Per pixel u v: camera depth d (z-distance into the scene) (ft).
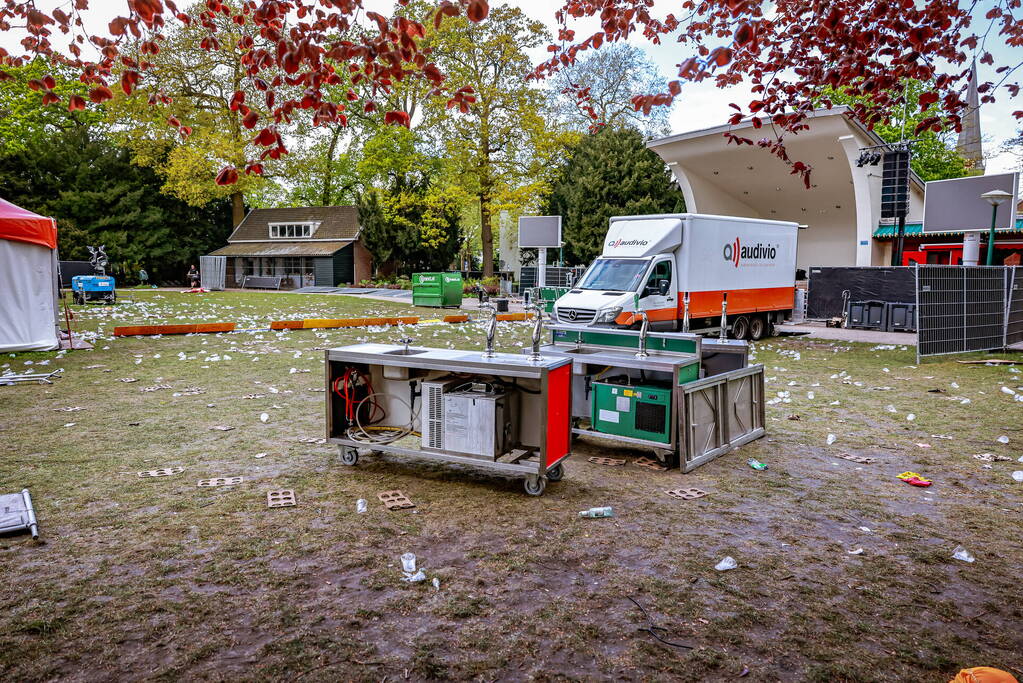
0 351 40.34
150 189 163.02
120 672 9.07
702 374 23.88
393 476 18.30
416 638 10.06
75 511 15.26
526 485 16.88
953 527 15.05
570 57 18.78
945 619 10.87
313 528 14.46
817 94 19.02
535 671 9.20
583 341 23.35
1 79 15.16
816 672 9.25
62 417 24.88
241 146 145.28
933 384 35.09
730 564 12.63
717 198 121.19
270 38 13.76
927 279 42.78
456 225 151.53
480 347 48.83
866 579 12.32
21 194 145.69
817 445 22.44
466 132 124.67
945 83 18.26
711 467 19.71
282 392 30.32
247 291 145.38
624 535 14.30
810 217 126.41
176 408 26.71
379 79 13.76
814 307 82.64
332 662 9.38
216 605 11.01
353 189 191.72
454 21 109.19
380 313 82.53
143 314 75.82
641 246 52.80
